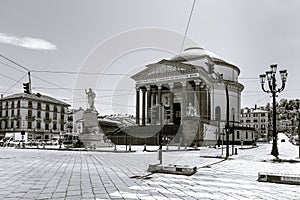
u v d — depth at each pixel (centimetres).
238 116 8269
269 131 11425
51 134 7812
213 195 797
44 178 1084
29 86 2709
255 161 2042
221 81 4219
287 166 1684
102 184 955
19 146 4803
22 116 7219
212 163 1870
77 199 729
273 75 2620
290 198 778
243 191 866
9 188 874
